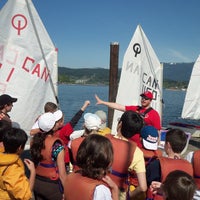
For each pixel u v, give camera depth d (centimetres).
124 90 855
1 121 397
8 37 631
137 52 861
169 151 366
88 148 265
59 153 378
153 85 924
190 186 240
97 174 264
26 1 636
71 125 507
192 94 1513
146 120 608
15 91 645
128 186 361
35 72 662
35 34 656
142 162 344
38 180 385
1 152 338
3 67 631
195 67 1502
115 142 349
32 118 668
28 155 637
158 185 322
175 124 1438
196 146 1123
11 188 317
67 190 272
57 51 690
